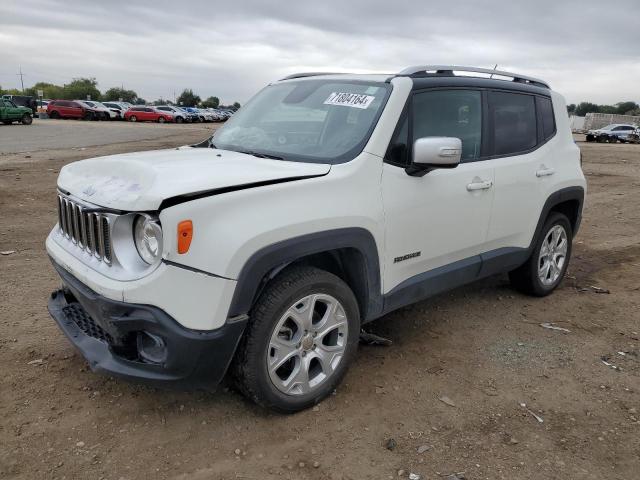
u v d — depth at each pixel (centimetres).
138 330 269
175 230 255
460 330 440
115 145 2111
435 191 370
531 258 491
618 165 1838
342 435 300
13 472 262
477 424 314
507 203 435
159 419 307
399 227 348
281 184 290
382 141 341
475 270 424
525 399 341
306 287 299
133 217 273
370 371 368
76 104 4825
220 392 335
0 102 3359
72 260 307
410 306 488
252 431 300
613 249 712
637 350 414
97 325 306
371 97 364
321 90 399
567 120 523
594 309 495
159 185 266
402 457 284
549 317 473
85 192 299
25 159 1497
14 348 379
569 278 584
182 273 259
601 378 370
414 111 366
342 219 308
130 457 276
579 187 519
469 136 409
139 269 270
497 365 384
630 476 275
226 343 271
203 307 263
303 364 310
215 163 316
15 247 626
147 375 274
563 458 286
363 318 349
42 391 329
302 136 367
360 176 326
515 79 472
